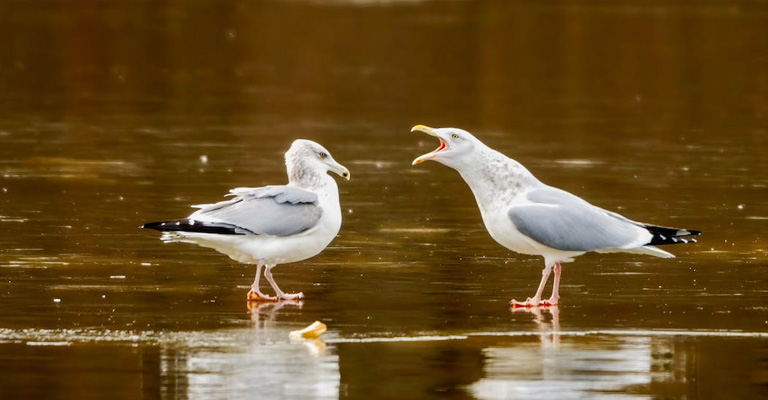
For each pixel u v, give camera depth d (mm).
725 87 31859
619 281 13062
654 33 41594
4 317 11273
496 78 33344
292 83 32188
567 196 12367
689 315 11531
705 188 19250
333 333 10859
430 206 17812
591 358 10039
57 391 9055
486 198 12438
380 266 13852
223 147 23047
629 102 29594
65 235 15305
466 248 14867
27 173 20016
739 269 13617
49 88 30828
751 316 11500
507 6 48812
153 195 18219
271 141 23828
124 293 12344
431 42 39562
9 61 35031
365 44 39188
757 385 9289
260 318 11422
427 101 29484
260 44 39000
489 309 11844
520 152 22859
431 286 12852
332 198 12727
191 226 12047
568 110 28391
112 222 16156
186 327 11023
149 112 27453
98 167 20703
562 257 12195
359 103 29172
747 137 24672
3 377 9375
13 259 13867
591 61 36219
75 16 44281
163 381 9320
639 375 9531
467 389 9180
